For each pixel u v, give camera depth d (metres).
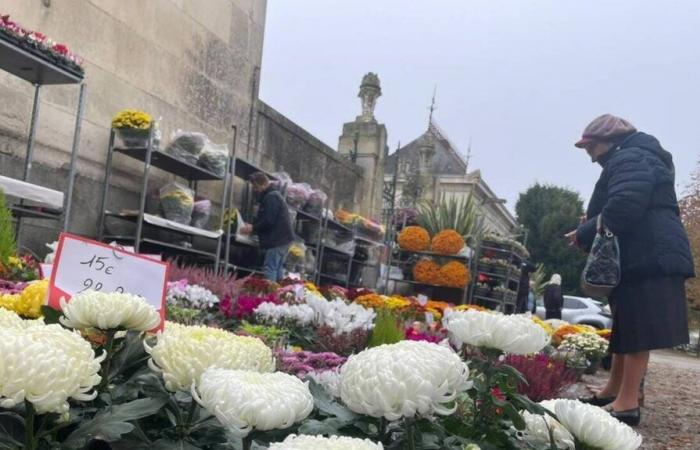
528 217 44.97
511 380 1.62
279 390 1.09
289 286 5.69
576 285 43.12
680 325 3.91
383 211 17.84
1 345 0.97
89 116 7.80
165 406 1.35
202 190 10.18
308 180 13.73
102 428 1.13
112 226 8.24
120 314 1.34
